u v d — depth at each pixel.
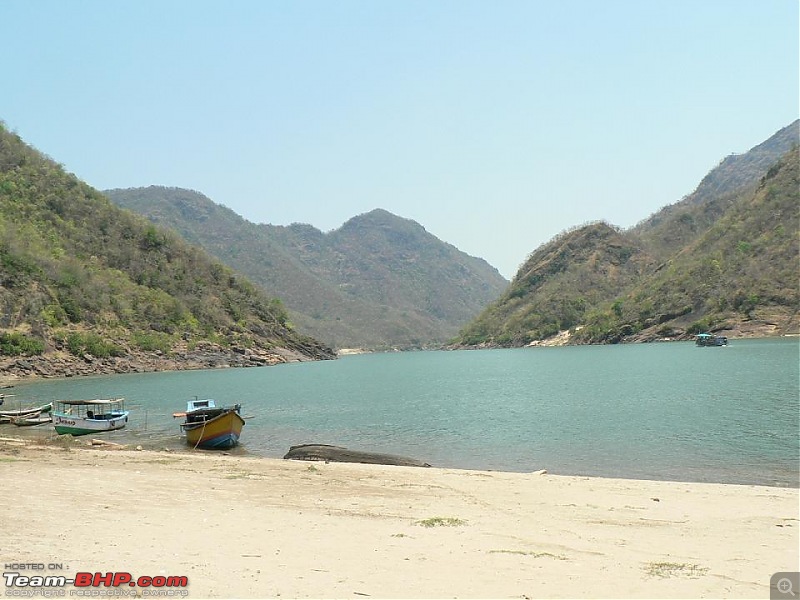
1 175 186.88
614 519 19.05
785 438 38.28
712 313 197.38
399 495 22.28
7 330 124.31
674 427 43.94
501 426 49.03
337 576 12.67
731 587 12.60
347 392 86.25
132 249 193.88
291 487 23.30
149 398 77.81
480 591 12.09
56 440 39.09
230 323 195.12
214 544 14.77
